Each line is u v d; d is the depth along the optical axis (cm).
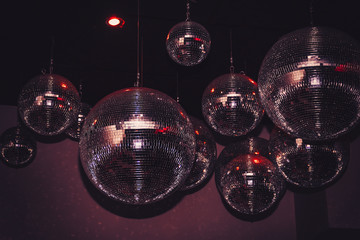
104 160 193
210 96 295
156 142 191
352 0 334
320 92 179
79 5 335
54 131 315
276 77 185
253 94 291
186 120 203
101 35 377
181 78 457
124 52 405
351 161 499
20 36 374
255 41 395
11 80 441
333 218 480
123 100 194
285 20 362
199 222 502
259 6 344
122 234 480
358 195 491
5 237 452
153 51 405
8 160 405
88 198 484
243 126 298
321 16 356
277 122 200
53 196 475
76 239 468
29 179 474
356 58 181
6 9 337
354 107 183
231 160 350
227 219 511
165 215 497
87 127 197
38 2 330
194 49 281
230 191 344
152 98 196
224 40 393
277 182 340
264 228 516
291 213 529
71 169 489
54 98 302
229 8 346
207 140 320
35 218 464
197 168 316
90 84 456
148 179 195
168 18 358
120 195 205
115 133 190
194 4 339
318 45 181
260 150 360
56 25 361
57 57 408
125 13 348
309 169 295
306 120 187
